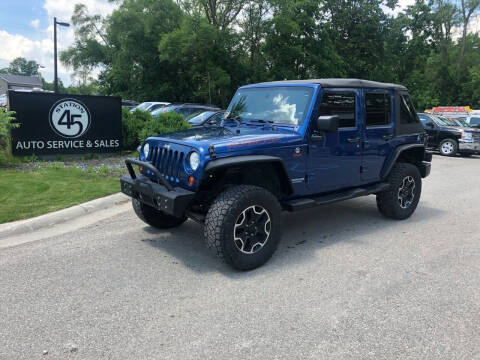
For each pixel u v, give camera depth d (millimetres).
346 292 3703
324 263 4379
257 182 4496
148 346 2832
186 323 3137
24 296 3520
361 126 5176
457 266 4359
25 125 9195
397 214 5938
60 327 3051
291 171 4473
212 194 4391
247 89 5410
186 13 30719
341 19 36750
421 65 46906
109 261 4324
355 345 2889
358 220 6086
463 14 44281
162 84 32312
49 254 4477
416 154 6344
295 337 2973
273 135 4332
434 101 44531
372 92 5328
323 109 4688
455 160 14547
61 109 9602
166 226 5387
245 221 4027
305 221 6008
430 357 2773
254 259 4090
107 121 10328
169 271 4098
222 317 3232
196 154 3855
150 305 3404
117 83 34062
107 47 36969
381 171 5660
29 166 8594
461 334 3057
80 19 36906
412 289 3787
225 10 30688
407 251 4793
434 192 8398
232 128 4879
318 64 30609
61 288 3682
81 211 5945
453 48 49531
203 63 29422
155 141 4461
